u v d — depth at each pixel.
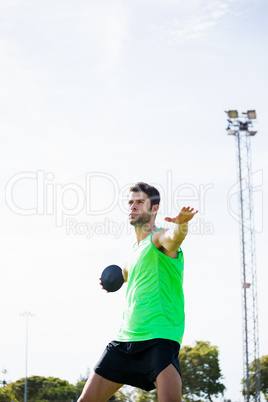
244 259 48.84
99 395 8.71
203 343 85.81
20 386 96.81
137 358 8.46
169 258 8.53
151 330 8.33
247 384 49.69
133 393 74.31
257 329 49.47
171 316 8.45
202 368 82.75
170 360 8.14
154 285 8.51
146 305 8.48
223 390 82.81
